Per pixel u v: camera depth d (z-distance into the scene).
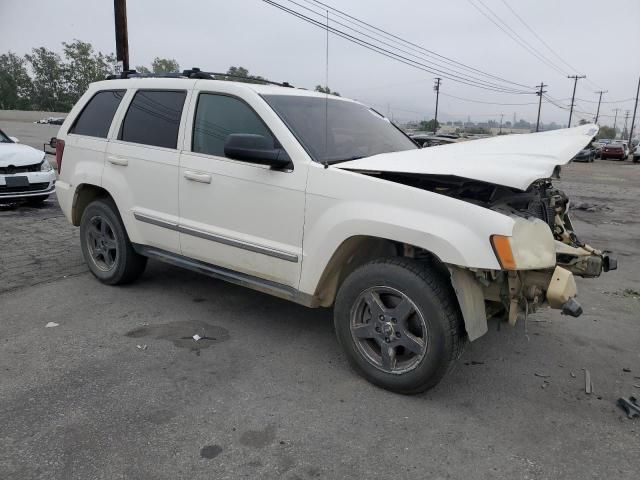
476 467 2.77
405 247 3.49
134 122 4.86
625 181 20.91
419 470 2.73
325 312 4.84
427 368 3.27
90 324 4.42
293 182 3.71
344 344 3.63
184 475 2.64
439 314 3.18
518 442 2.99
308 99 4.41
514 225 3.04
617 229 9.92
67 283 5.41
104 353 3.90
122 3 15.42
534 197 3.79
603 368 3.93
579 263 3.63
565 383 3.69
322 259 3.59
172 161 4.43
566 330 4.62
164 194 4.53
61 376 3.55
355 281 3.48
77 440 2.87
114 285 5.32
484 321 3.31
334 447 2.89
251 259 4.01
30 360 3.76
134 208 4.78
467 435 3.04
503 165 3.28
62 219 8.66
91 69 93.31
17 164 9.25
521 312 3.39
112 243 5.23
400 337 3.37
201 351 3.99
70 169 5.38
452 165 3.33
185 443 2.88
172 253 4.64
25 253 6.47
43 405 3.20
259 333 4.35
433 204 3.16
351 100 5.02
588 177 22.70
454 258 3.04
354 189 3.45
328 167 3.60
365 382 3.60
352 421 3.14
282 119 3.90
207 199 4.21
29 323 4.40
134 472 2.65
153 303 4.92
